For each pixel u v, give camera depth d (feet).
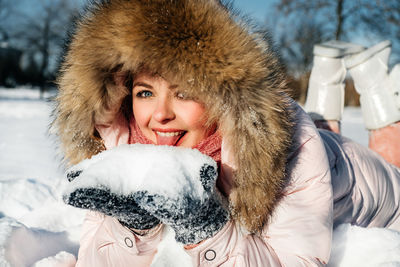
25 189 6.69
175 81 3.24
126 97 4.02
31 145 15.29
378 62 6.52
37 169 10.46
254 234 3.63
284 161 3.47
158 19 3.15
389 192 4.95
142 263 3.83
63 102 3.78
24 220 5.32
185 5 3.18
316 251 3.41
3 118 26.68
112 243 3.89
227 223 3.45
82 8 3.83
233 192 3.51
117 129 4.11
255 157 3.32
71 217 5.50
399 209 5.10
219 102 3.27
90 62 3.55
